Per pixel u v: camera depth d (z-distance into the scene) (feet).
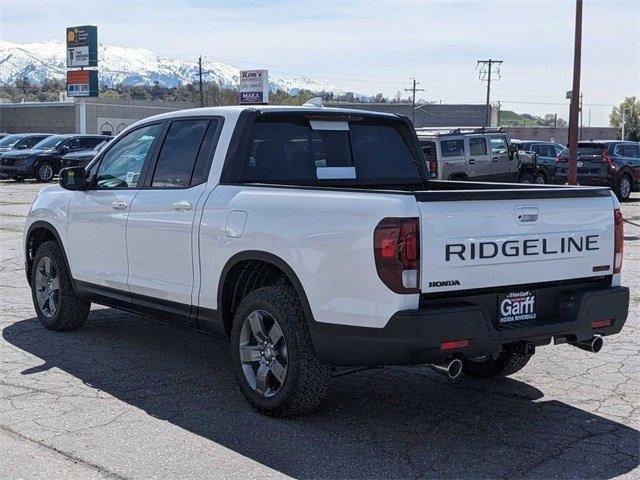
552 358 23.03
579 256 17.69
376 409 18.63
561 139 317.83
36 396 19.26
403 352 15.56
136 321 27.17
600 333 17.88
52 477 14.64
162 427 17.29
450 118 314.96
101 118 246.47
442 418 18.07
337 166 21.49
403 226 15.40
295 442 16.53
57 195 25.17
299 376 17.12
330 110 21.25
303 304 16.94
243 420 17.79
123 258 22.08
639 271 37.01
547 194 17.11
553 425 17.67
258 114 20.02
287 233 17.20
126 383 20.39
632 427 17.58
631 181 79.46
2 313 28.27
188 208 19.83
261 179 20.04
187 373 21.33
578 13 70.33
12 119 257.34
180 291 20.13
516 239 16.66
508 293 16.85
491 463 15.60
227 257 18.63
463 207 16.01
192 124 21.07
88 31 183.62
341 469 15.21
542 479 14.89
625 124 428.97
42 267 25.86
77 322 25.38
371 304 15.79
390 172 22.54
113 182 23.06
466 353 15.92
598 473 15.19
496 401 19.27
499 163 75.36
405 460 15.69
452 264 15.84
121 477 14.69
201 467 15.19
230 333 19.48
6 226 54.75
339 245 16.21
